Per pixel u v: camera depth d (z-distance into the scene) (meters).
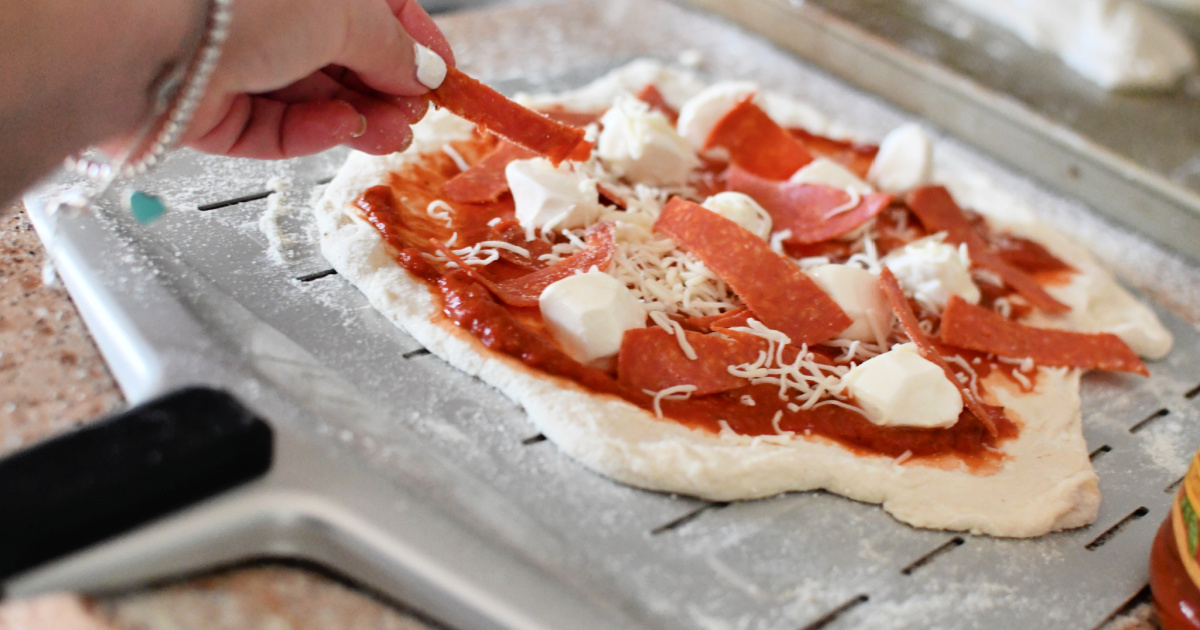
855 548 0.48
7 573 0.41
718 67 0.76
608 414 0.49
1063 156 0.69
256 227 0.54
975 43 0.77
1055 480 0.51
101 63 0.46
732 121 0.62
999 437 0.53
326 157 0.58
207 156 0.57
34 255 0.52
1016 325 0.56
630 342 0.51
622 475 0.48
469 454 0.48
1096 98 0.73
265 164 0.57
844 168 0.64
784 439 0.50
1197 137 0.70
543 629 0.44
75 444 0.43
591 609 0.45
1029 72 0.74
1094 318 0.59
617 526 0.47
